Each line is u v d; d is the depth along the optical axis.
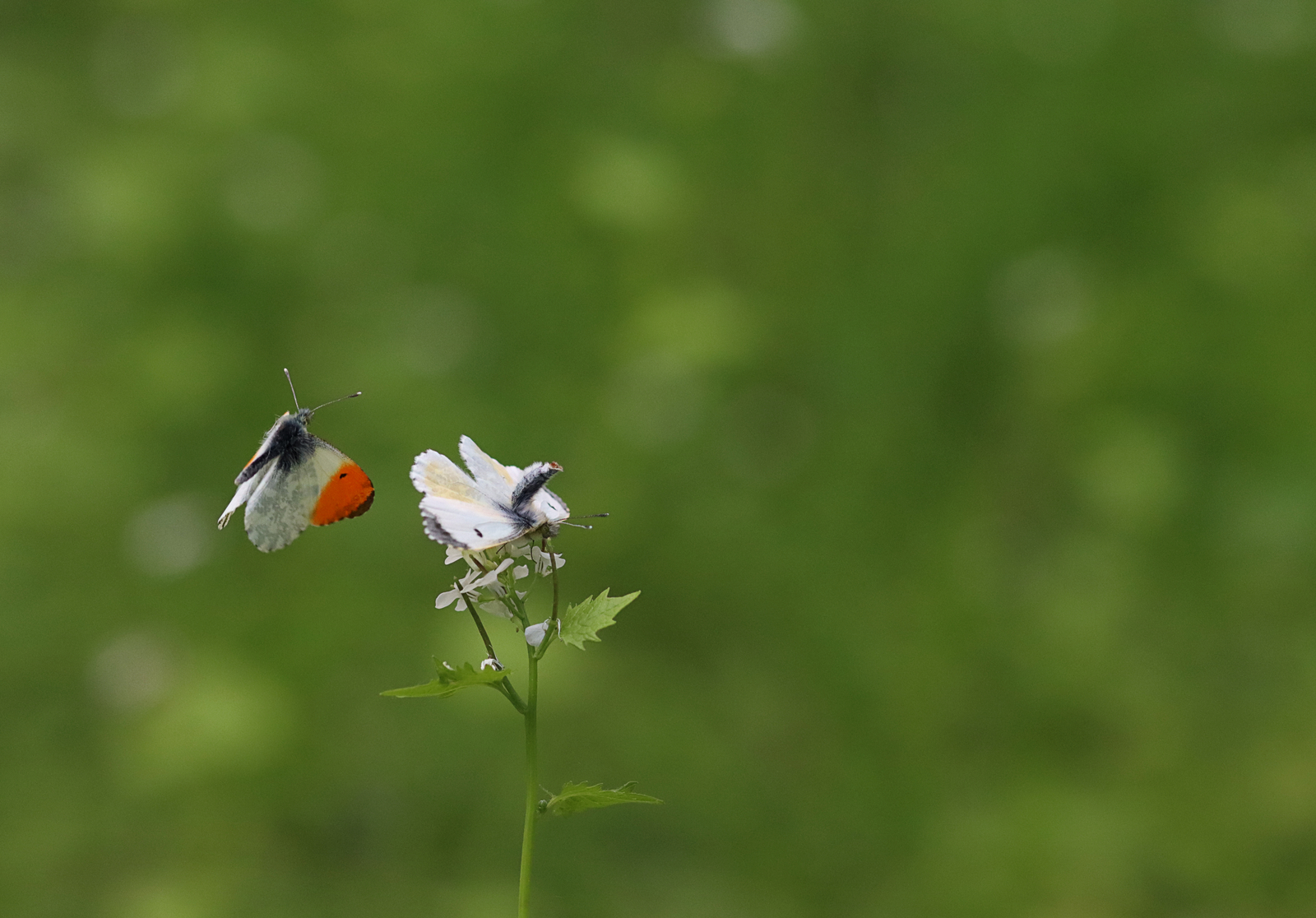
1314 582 9.93
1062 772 9.48
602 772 9.20
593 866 8.95
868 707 9.72
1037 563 10.28
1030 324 10.48
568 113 10.69
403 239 10.52
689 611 10.00
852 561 10.17
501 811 9.06
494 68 10.53
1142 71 10.89
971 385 10.73
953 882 8.93
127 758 9.02
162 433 10.09
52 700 9.62
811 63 11.26
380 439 9.99
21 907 8.68
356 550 9.89
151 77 11.34
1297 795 9.12
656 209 9.95
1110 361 10.27
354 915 8.52
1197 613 10.00
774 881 9.02
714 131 10.97
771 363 10.86
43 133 11.41
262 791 9.01
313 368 10.22
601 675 9.38
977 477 10.53
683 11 11.19
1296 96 10.82
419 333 10.15
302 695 9.21
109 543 10.00
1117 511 9.86
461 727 9.13
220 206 10.30
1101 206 10.72
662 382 10.05
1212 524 10.16
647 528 9.99
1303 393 10.12
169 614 9.62
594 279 10.31
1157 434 9.97
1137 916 8.82
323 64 10.97
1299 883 8.87
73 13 12.10
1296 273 10.26
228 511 3.60
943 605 9.98
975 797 9.38
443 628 9.30
